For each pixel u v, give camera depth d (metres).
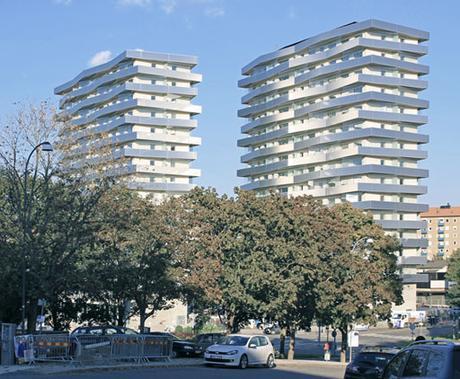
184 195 42.44
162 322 73.12
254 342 32.50
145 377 24.17
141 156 112.75
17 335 28.61
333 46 110.62
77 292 38.16
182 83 118.75
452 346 10.22
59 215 34.34
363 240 52.25
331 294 44.16
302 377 27.17
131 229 38.03
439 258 178.62
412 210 104.44
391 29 106.12
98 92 122.62
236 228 40.78
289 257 40.50
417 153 105.62
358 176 104.38
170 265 39.16
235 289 39.69
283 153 116.75
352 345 40.91
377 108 104.88
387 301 50.47
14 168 35.00
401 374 11.12
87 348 28.94
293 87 115.38
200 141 118.12
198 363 32.50
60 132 37.56
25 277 32.50
